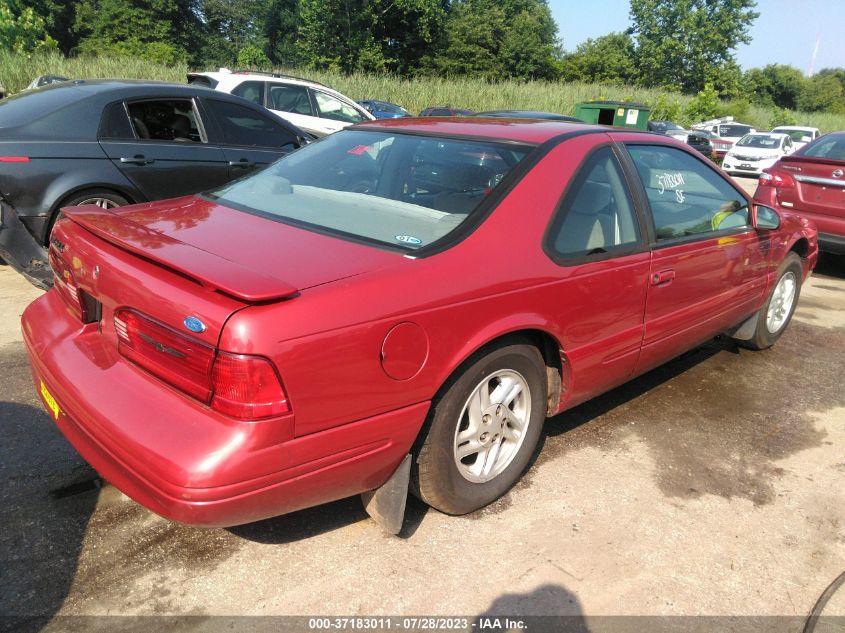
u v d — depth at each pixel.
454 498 2.57
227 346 1.82
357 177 3.01
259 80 10.46
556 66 51.50
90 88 5.31
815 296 6.73
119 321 2.17
